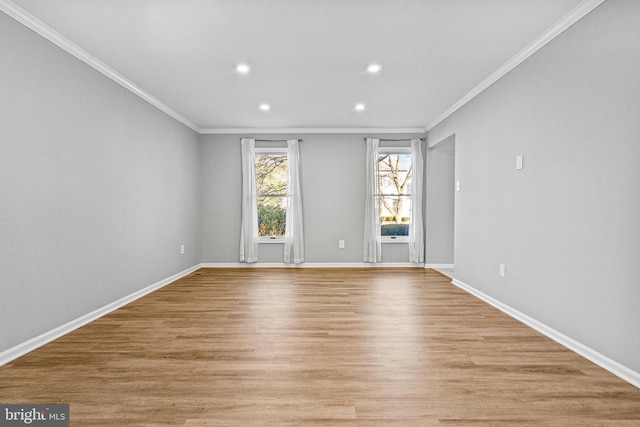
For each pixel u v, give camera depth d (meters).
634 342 2.10
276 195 6.39
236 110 5.08
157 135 4.68
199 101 4.64
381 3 2.42
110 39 2.93
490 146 3.86
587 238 2.46
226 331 3.01
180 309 3.68
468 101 4.43
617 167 2.21
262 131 6.27
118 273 3.77
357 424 1.70
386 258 6.33
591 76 2.41
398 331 3.00
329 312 3.57
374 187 6.20
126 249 3.93
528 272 3.16
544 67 2.92
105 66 3.47
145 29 2.77
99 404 1.87
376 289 4.60
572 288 2.61
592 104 2.41
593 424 1.70
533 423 1.71
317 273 5.75
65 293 2.96
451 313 3.53
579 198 2.53
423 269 6.11
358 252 6.30
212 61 3.38
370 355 2.51
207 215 6.30
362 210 6.29
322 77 3.79
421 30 2.79
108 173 3.58
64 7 2.45
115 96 3.71
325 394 1.97
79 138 3.14
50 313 2.79
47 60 2.76
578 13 2.49
